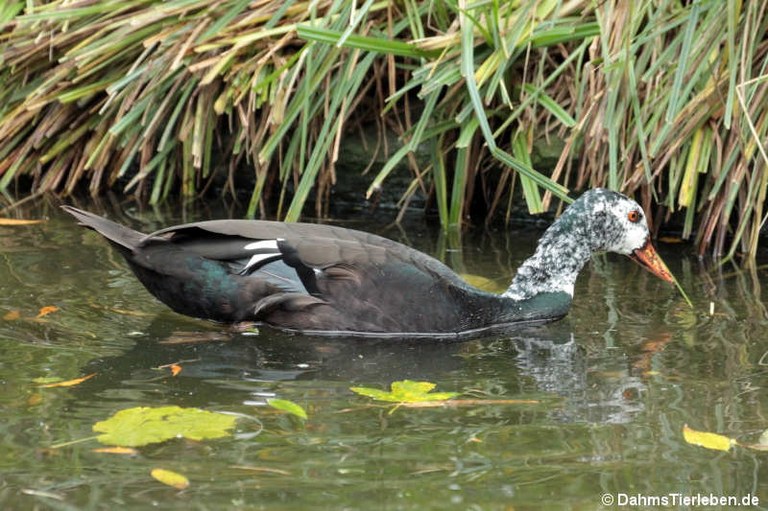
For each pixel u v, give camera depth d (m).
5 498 6.06
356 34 12.36
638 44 11.51
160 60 12.81
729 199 11.38
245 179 13.88
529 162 11.90
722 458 6.72
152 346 8.69
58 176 13.79
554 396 7.77
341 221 12.84
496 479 6.40
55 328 8.97
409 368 8.41
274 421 7.17
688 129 11.64
